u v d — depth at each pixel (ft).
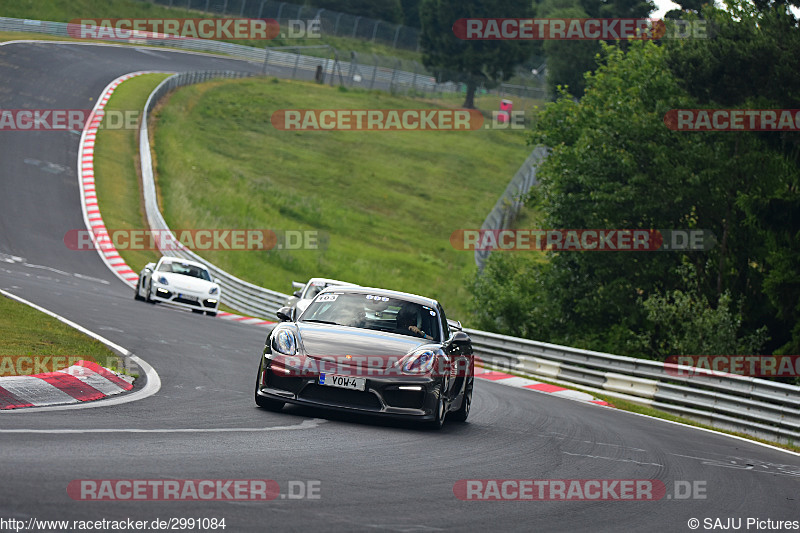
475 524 53.11
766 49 228.22
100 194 383.45
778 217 211.41
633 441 105.81
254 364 137.59
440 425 91.30
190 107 600.80
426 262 436.35
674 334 225.56
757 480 86.38
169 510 47.60
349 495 56.44
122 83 570.46
